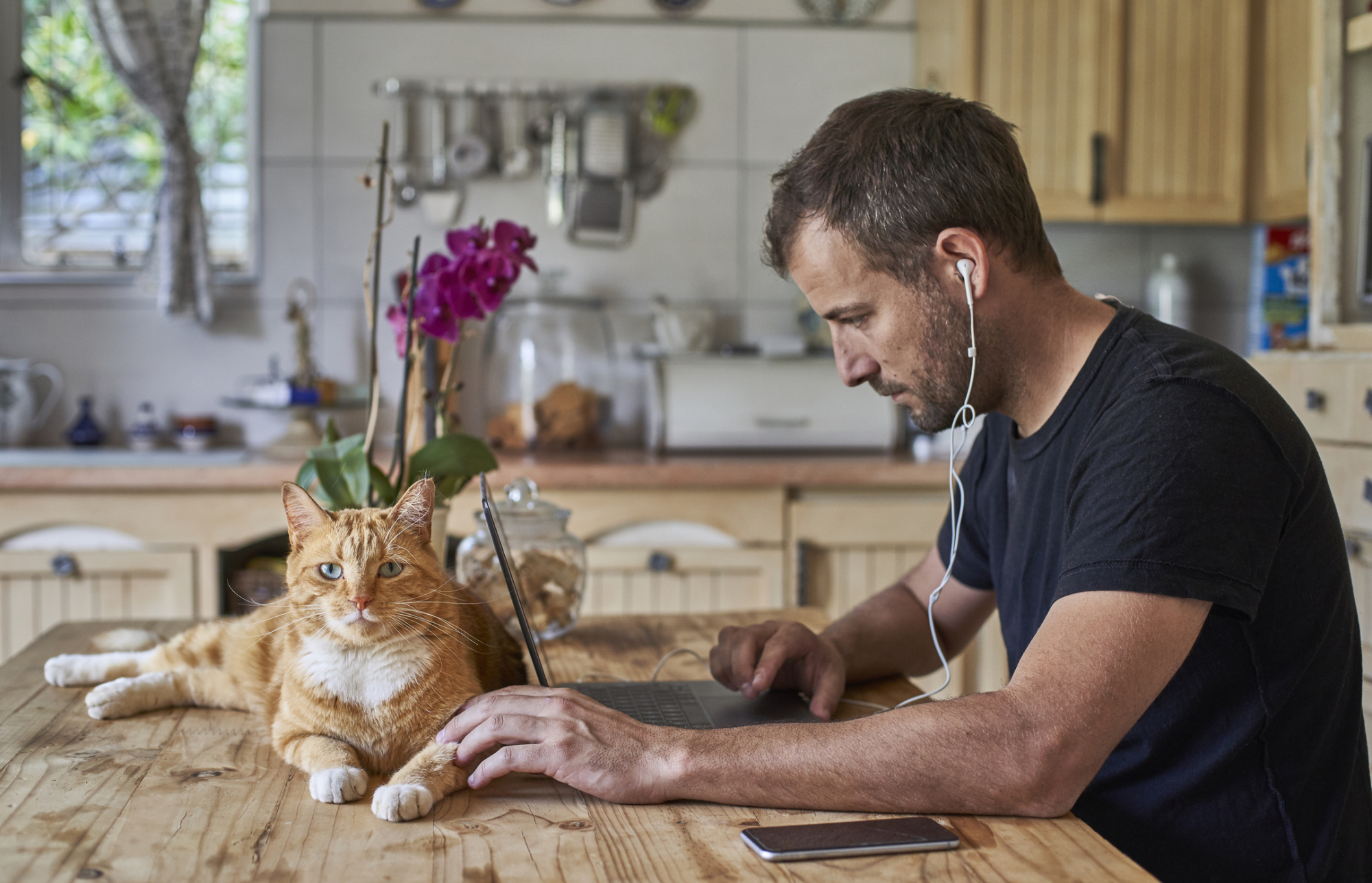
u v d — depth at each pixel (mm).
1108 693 820
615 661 1341
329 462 1277
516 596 1017
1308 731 977
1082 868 746
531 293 3137
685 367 2887
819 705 1111
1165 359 943
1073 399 1008
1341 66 2248
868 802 836
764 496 2633
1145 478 863
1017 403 1063
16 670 1233
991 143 970
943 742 830
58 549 2508
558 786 901
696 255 3201
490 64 3107
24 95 3105
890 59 3205
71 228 3143
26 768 921
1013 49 2816
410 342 1309
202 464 2580
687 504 2619
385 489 1295
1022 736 823
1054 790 826
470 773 904
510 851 769
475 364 3078
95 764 933
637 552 2605
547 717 887
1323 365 2098
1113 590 841
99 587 2514
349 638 899
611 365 3064
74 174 3141
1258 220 2936
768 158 3199
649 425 2996
